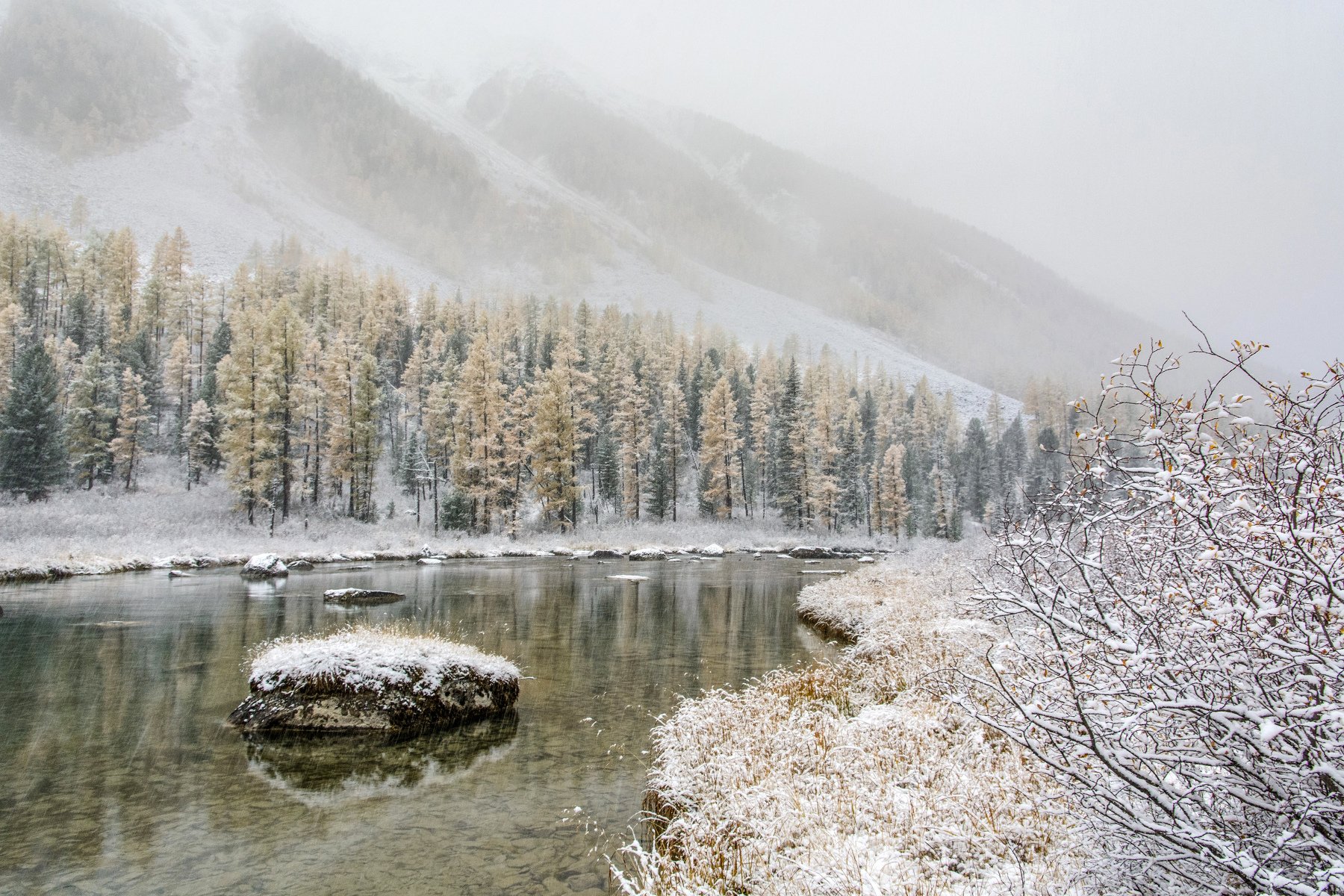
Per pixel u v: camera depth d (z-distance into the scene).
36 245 77.62
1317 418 3.15
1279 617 2.90
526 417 58.56
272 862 6.30
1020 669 4.37
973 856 5.09
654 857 5.64
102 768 8.50
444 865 6.26
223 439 47.84
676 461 66.75
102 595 22.42
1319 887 2.56
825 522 70.75
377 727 9.95
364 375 53.38
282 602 21.69
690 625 19.16
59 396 52.28
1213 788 3.12
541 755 9.19
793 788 6.34
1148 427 3.47
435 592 25.30
